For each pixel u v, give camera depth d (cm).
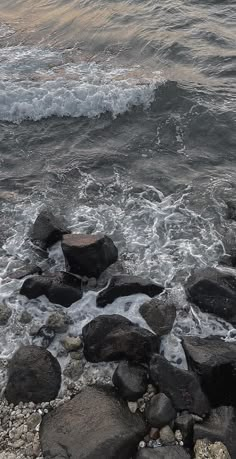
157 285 936
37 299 940
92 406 753
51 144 1401
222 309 885
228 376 767
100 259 960
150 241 1069
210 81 1578
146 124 1447
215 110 1444
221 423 720
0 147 1396
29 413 771
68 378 816
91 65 1720
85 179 1257
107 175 1270
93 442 695
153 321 878
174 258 1025
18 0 2350
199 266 1002
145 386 778
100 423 722
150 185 1227
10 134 1448
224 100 1488
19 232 1109
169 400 740
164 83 1538
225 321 887
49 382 793
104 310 917
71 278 942
